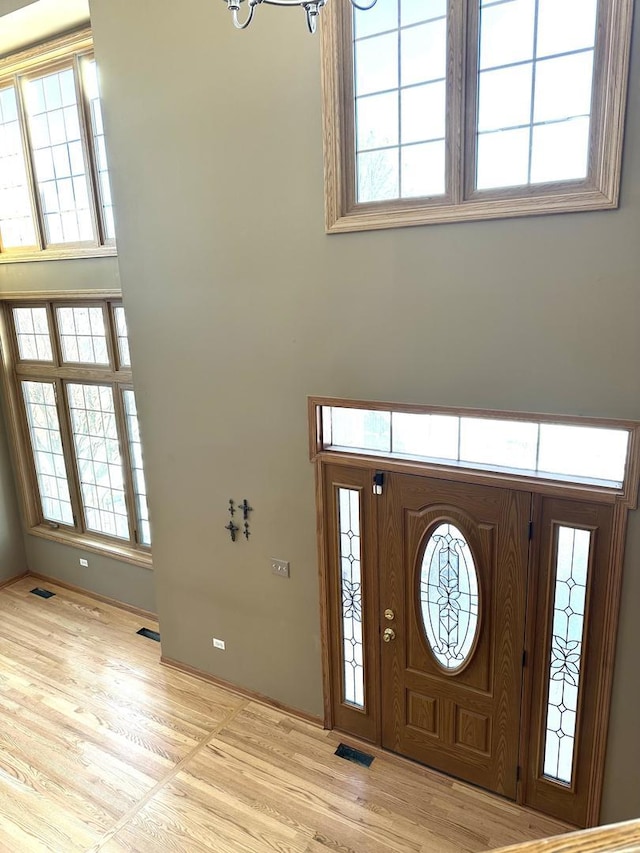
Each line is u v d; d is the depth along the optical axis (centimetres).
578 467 284
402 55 287
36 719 410
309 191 317
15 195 530
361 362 323
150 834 320
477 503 307
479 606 317
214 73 331
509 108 268
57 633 516
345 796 340
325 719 391
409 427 329
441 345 297
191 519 419
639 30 228
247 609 408
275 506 377
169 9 336
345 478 346
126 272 401
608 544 276
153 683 445
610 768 296
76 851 311
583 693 297
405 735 363
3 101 512
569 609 296
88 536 572
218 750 377
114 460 532
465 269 284
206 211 355
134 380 419
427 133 288
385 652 358
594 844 63
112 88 371
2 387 583
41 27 444
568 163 260
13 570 609
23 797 346
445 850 306
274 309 345
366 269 310
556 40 253
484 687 328
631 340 253
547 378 274
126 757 373
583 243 255
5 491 596
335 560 362
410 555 335
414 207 295
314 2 147
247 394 369
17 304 561
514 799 332
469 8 265
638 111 234
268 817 328
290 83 309
